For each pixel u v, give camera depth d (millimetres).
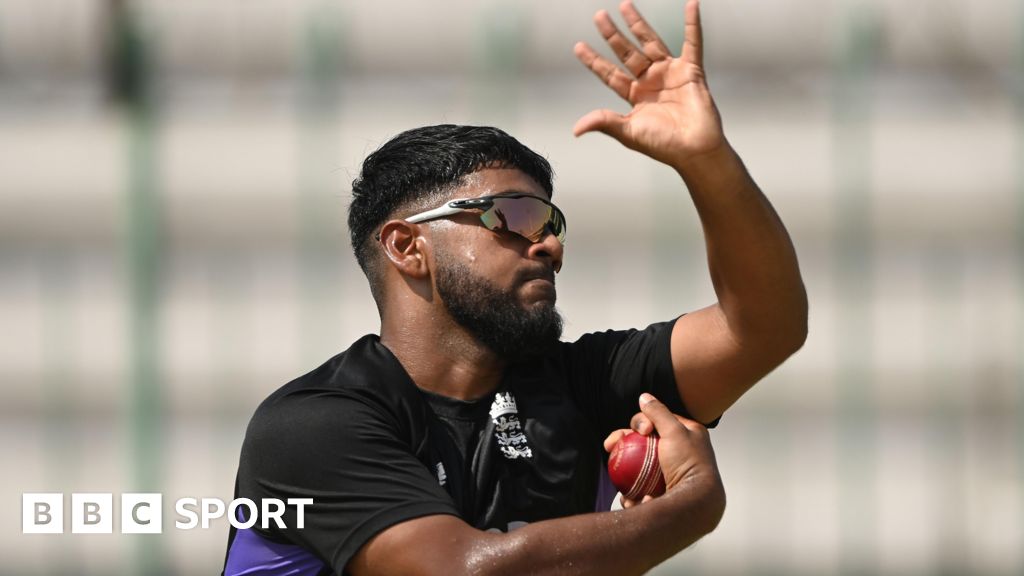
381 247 9844
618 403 10133
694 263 27656
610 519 8562
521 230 9469
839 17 28719
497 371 9727
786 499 27453
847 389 27734
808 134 28609
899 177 28438
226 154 27984
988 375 27672
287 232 27875
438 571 8344
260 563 9398
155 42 28297
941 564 27188
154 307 27766
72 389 27547
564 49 28078
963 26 28547
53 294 27812
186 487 27203
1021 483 27266
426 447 9164
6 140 28266
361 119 28062
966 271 28141
